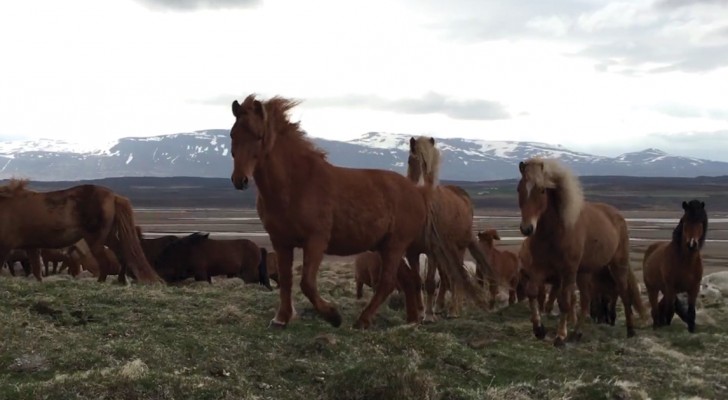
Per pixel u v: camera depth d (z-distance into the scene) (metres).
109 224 13.45
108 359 6.86
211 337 7.93
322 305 8.84
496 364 8.27
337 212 8.94
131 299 9.77
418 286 10.88
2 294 9.48
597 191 195.25
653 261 13.42
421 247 10.80
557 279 10.49
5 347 7.05
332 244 9.20
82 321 8.48
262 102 8.50
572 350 9.64
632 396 7.21
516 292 17.36
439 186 12.22
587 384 7.35
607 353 9.47
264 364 7.29
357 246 9.31
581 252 10.19
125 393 5.87
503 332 10.70
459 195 12.94
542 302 13.84
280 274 9.04
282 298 8.99
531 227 9.61
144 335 7.89
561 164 9.96
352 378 6.64
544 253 10.15
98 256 13.58
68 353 6.97
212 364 7.04
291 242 8.91
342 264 27.36
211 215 107.06
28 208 12.59
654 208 146.50
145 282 13.65
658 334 11.91
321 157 9.13
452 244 10.68
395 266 9.86
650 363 8.93
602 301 13.30
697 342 10.70
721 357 9.89
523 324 11.68
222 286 16.22
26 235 12.67
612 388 7.20
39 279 14.90
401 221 9.78
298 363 7.32
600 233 10.88
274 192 8.55
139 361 6.41
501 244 45.78
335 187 8.95
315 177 8.81
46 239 12.85
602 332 11.64
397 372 6.64
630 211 135.12
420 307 11.29
